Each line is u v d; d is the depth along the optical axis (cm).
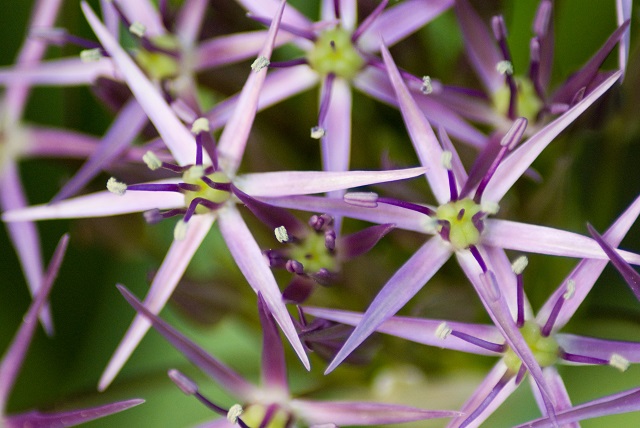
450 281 19
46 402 19
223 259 19
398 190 18
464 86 18
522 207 18
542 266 18
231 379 18
